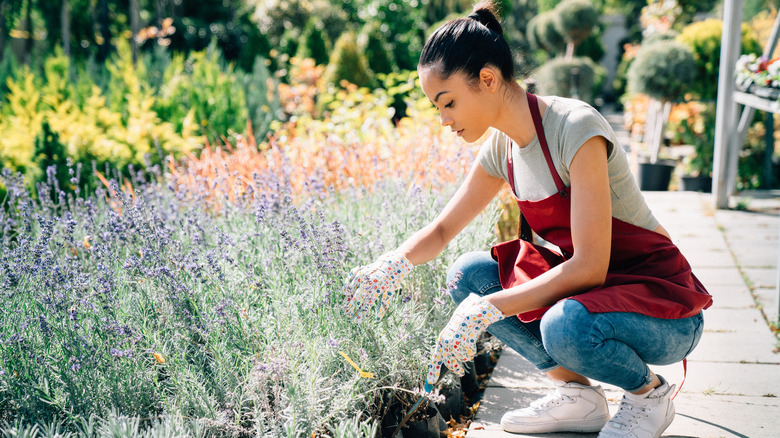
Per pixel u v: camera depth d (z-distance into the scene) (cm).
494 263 211
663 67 766
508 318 199
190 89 685
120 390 182
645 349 177
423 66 169
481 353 267
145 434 161
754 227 513
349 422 159
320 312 202
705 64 805
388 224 267
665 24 1327
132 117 570
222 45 1588
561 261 197
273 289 210
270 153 422
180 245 230
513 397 243
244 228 273
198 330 194
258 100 777
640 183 788
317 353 186
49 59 782
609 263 187
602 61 2638
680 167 902
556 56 2109
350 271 211
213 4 1930
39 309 204
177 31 1524
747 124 571
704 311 336
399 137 498
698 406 231
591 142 166
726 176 579
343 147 430
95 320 196
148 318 204
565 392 206
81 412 177
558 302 175
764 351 282
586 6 1797
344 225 268
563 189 177
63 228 276
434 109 591
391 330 207
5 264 208
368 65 1238
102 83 762
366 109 647
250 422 190
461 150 390
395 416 204
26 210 269
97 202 329
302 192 346
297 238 238
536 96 178
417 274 246
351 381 186
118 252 252
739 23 554
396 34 1634
